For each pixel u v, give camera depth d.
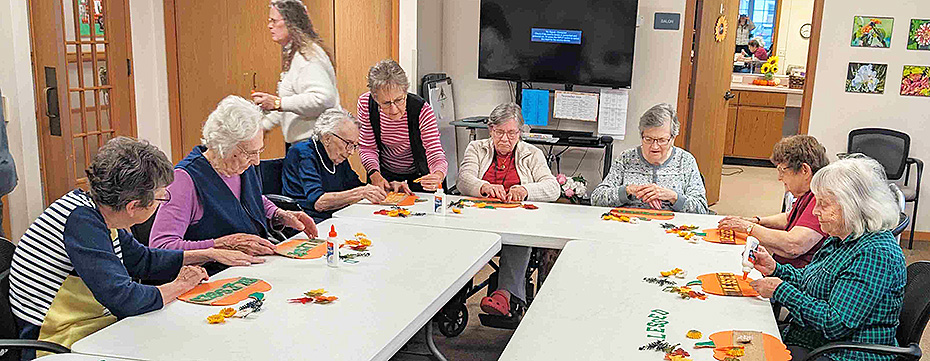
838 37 5.76
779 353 2.02
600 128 5.80
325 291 2.41
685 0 5.58
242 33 5.59
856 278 2.31
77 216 2.21
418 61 5.57
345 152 3.68
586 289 2.50
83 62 4.84
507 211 3.55
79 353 1.92
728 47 6.60
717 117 6.61
